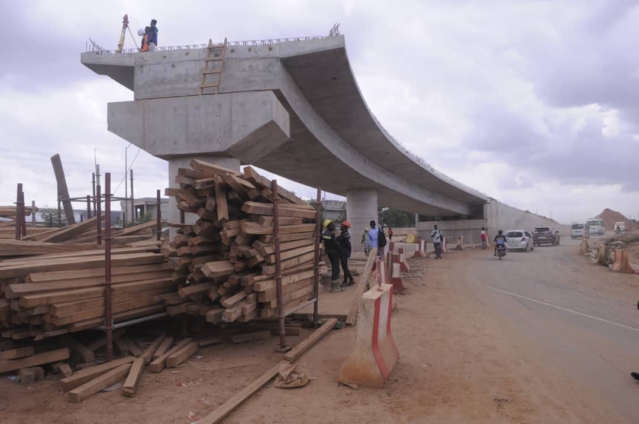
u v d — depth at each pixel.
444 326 8.36
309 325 8.16
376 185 31.55
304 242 7.81
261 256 6.24
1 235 11.02
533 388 5.17
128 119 12.31
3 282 5.42
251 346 6.86
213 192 6.36
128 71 13.62
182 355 6.07
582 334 7.88
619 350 6.86
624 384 5.34
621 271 18.42
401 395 4.95
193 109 12.05
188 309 6.38
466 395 4.95
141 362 5.67
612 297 12.16
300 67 13.94
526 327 8.38
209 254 6.56
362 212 32.06
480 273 18.22
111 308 5.91
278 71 13.05
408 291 12.68
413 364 6.04
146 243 8.80
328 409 4.58
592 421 4.31
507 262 23.84
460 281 15.42
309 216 8.20
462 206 56.34
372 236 15.48
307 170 25.78
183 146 12.02
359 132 22.38
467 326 8.38
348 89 16.23
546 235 42.66
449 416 4.41
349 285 13.81
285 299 6.95
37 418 4.38
